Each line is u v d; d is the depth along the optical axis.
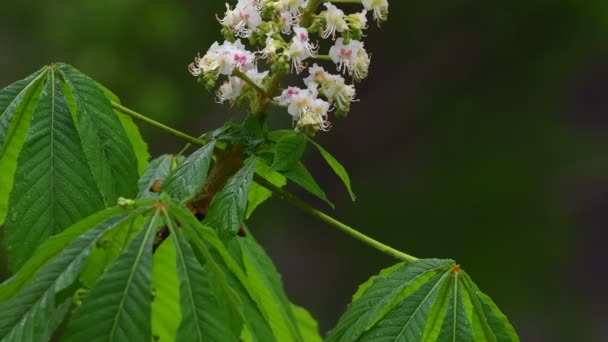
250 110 3.74
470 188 18.77
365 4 3.61
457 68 19.81
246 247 4.17
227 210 3.41
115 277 2.95
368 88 20.09
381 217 18.97
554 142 18.89
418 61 19.91
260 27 3.58
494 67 19.62
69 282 2.92
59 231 3.31
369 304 3.36
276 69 3.52
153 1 15.97
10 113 3.51
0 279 10.01
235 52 3.54
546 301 17.72
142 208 3.14
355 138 20.00
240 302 3.13
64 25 15.88
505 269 17.89
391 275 3.45
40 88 3.57
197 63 3.65
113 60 15.62
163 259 3.87
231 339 2.99
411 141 19.64
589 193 18.28
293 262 18.58
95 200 3.37
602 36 19.27
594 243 18.02
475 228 18.30
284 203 18.55
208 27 16.53
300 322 4.61
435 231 18.50
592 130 19.12
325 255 18.73
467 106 19.55
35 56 15.99
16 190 3.32
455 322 3.37
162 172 4.21
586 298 17.83
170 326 4.05
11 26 16.19
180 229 3.17
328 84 3.58
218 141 3.75
